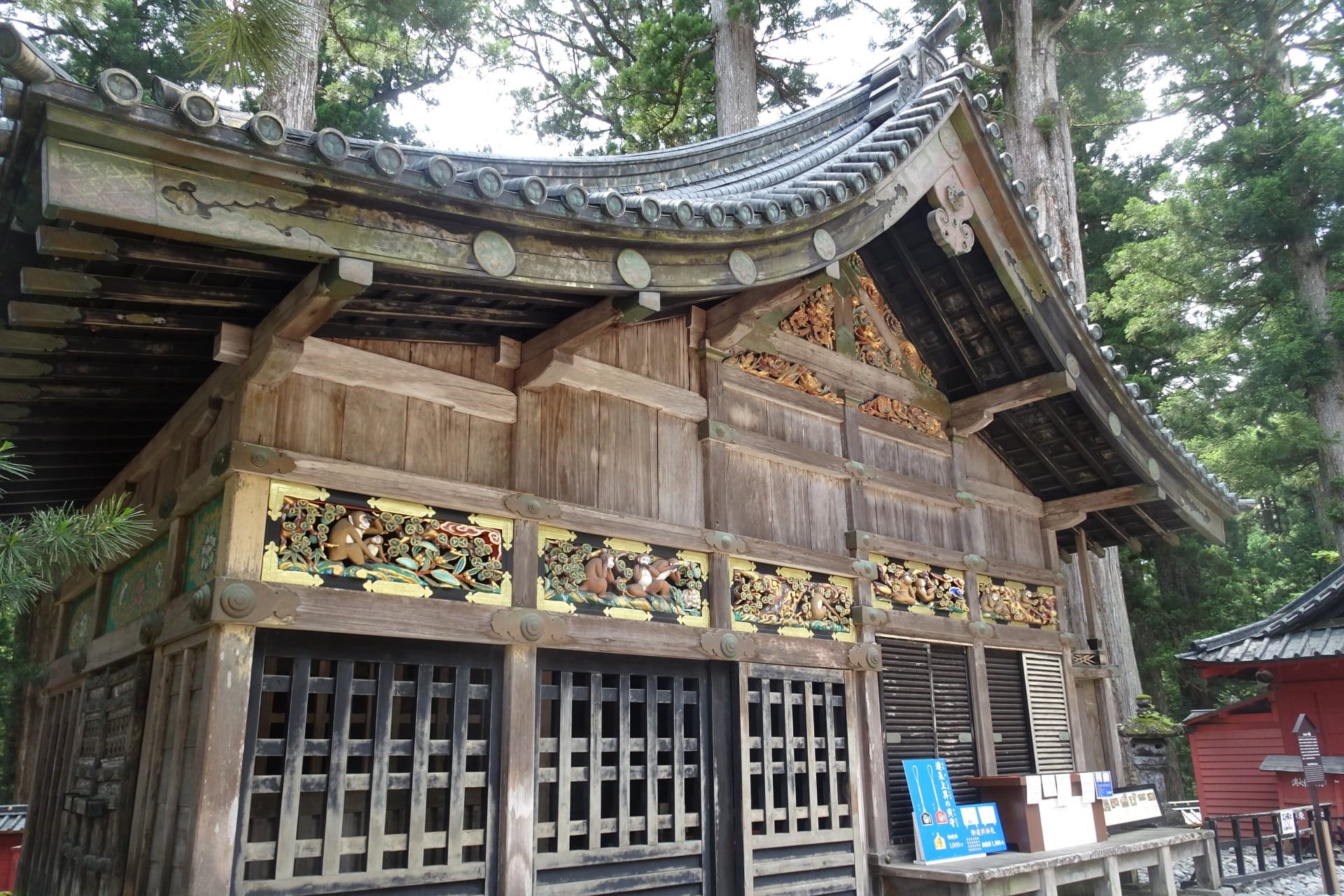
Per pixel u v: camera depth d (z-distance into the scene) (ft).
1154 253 56.59
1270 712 44.34
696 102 58.70
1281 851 34.27
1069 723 29.91
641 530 19.20
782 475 23.11
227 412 15.08
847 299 26.16
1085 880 25.84
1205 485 30.53
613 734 18.28
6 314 13.25
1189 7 55.57
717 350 21.71
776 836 20.24
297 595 14.25
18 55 8.84
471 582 16.44
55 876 19.84
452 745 15.76
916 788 23.03
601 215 14.30
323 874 13.94
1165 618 69.67
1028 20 54.03
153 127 9.99
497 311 16.49
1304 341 52.31
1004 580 29.25
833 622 23.20
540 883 16.31
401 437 16.25
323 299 12.35
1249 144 55.93
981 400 27.73
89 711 20.47
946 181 22.27
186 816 13.89
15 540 9.22
